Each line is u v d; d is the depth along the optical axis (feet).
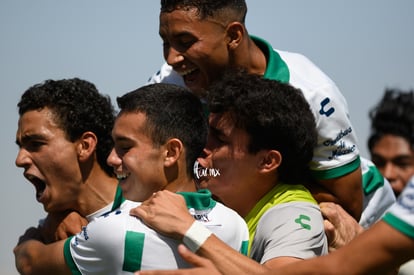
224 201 18.51
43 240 18.98
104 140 18.97
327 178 21.06
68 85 18.94
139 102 16.60
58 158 18.65
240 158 18.13
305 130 18.40
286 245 17.30
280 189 18.45
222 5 20.54
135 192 16.66
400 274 21.93
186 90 17.13
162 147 16.52
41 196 18.94
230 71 19.97
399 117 26.11
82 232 16.33
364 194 24.88
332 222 19.74
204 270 15.11
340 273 14.38
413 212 13.91
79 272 16.34
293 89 18.63
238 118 18.04
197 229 15.79
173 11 20.53
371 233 14.23
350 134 21.34
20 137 18.86
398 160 26.18
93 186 18.88
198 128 16.88
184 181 16.74
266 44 21.76
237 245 16.96
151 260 15.74
